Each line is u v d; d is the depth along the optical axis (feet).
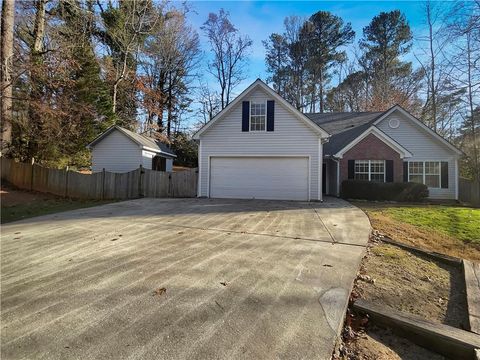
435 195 54.90
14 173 53.21
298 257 16.79
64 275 14.10
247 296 11.71
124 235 22.35
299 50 116.78
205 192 48.62
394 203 45.78
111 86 81.61
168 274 14.11
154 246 19.22
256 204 40.14
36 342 8.75
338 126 70.38
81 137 66.54
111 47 85.20
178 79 105.70
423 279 14.55
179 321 9.87
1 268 15.21
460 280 14.73
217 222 27.25
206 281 13.23
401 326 9.98
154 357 8.06
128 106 92.02
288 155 46.19
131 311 10.57
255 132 47.21
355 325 10.40
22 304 11.17
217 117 47.85
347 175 53.72
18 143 56.90
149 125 94.53
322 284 12.92
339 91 119.14
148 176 51.55
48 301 11.39
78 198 49.42
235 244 19.66
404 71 108.47
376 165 52.90
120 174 50.70
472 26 42.47
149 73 99.45
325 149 60.54
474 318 10.52
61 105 55.72
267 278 13.57
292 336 9.04
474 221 30.22
